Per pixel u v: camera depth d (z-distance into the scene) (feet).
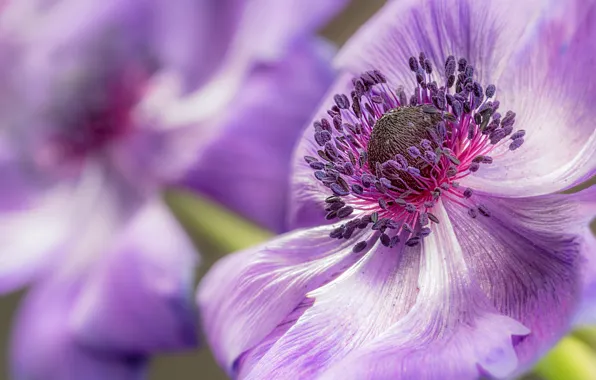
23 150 1.34
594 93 0.81
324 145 0.84
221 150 1.17
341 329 0.81
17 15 1.29
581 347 0.94
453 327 0.78
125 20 1.29
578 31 0.82
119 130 1.30
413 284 0.82
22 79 1.30
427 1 0.85
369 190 0.84
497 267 0.81
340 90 0.88
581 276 0.77
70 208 1.32
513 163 0.83
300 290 0.83
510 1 0.84
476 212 0.82
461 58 0.84
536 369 0.93
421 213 0.83
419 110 0.83
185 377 1.65
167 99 1.30
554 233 0.80
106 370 1.20
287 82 1.15
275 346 0.80
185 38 1.29
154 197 1.25
